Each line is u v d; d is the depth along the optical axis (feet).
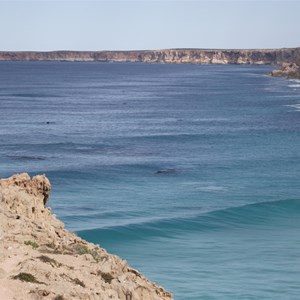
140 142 349.41
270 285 124.98
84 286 59.41
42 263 61.87
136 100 631.15
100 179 244.63
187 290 121.19
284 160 285.23
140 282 64.69
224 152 310.86
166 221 177.37
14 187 85.15
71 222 178.91
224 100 614.75
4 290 55.88
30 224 73.36
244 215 187.11
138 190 225.35
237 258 143.02
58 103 592.60
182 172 259.19
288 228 176.04
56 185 233.55
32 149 319.68
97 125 428.56
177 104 583.58
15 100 616.80
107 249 154.71
